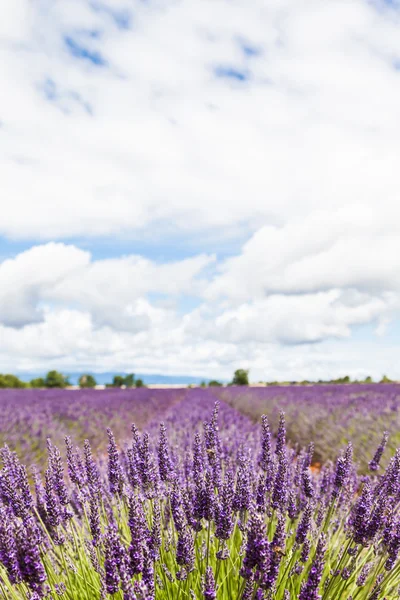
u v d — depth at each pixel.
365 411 8.83
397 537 2.02
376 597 2.07
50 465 2.37
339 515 3.12
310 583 1.72
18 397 17.52
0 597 2.01
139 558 1.75
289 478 3.08
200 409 10.88
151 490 2.37
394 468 2.41
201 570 2.22
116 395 20.08
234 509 2.30
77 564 2.41
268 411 11.87
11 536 1.72
